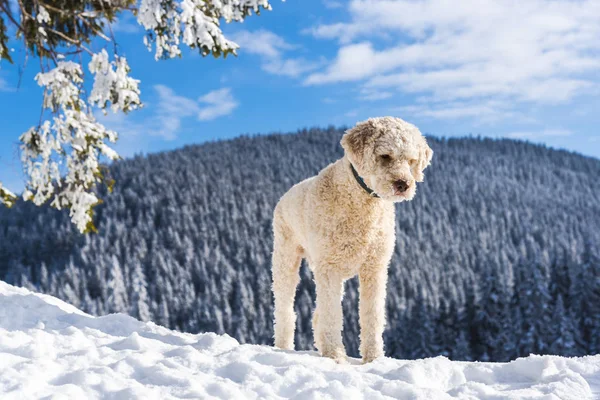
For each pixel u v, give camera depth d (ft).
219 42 21.76
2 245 344.90
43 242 341.62
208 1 23.24
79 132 23.80
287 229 15.90
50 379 8.82
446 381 10.07
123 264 292.61
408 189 11.84
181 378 9.00
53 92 23.40
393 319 168.55
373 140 12.30
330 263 12.89
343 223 12.67
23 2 24.47
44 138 23.97
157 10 20.57
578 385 9.00
